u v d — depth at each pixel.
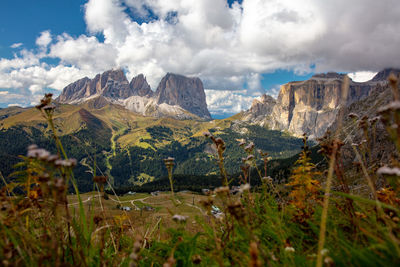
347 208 2.92
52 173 1.99
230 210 2.16
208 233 3.04
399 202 2.69
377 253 2.04
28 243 2.57
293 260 2.54
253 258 1.69
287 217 3.67
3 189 2.48
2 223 2.42
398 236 2.19
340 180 2.75
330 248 2.51
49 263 2.39
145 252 3.24
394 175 1.76
